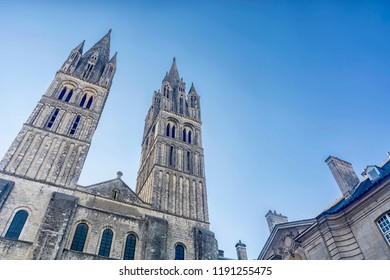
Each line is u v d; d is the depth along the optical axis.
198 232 38.12
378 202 24.27
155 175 43.12
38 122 39.34
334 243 25.81
